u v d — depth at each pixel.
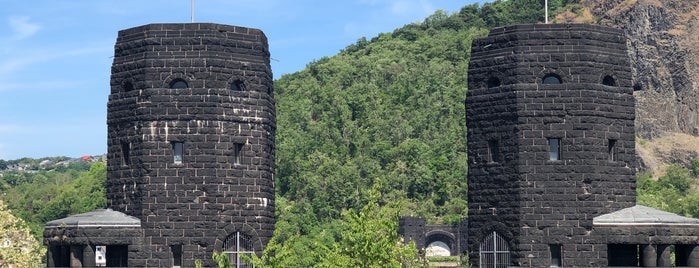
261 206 85.62
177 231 83.62
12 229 110.19
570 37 84.00
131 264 83.31
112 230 83.25
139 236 83.62
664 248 82.88
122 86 86.25
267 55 88.69
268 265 73.44
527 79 83.62
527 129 83.19
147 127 84.38
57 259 84.88
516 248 82.81
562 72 83.62
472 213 85.56
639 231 82.00
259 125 86.00
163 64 84.69
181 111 84.12
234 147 85.12
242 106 85.31
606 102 84.19
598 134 83.62
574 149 83.06
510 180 83.50
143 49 85.19
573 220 82.75
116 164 86.12
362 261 74.12
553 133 83.12
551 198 82.88
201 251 83.62
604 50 84.75
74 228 83.19
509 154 83.69
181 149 84.44
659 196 182.38
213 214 83.88
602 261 82.50
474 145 85.88
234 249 84.69
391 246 75.12
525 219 82.75
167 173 83.94
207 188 83.88
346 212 75.75
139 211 84.06
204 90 84.25
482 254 84.94
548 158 83.25
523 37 84.19
